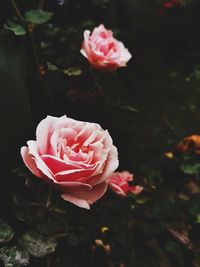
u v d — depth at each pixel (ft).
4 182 1.29
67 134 1.15
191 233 1.50
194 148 1.82
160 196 1.67
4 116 1.28
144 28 3.05
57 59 1.76
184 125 2.71
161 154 2.26
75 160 1.11
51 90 1.73
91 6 1.98
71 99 1.71
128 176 1.55
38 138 1.11
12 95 1.29
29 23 1.54
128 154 1.97
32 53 1.70
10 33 1.32
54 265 1.33
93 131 1.16
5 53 1.30
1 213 1.30
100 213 1.44
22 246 1.19
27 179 1.23
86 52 1.56
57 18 1.95
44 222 1.26
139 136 2.38
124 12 2.29
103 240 1.41
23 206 1.27
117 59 1.56
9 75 1.29
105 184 1.15
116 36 2.17
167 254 1.55
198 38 3.34
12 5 1.53
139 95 2.62
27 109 1.31
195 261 1.48
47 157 1.08
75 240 1.35
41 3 1.70
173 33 3.31
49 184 1.12
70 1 1.96
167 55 3.31
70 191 1.12
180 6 3.26
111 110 1.83
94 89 1.69
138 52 2.73
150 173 1.77
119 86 2.18
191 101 2.95
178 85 3.08
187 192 1.86
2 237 1.17
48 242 1.20
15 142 1.29
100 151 1.13
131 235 1.43
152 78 3.10
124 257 1.41
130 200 1.53
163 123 2.63
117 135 1.96
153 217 1.49
